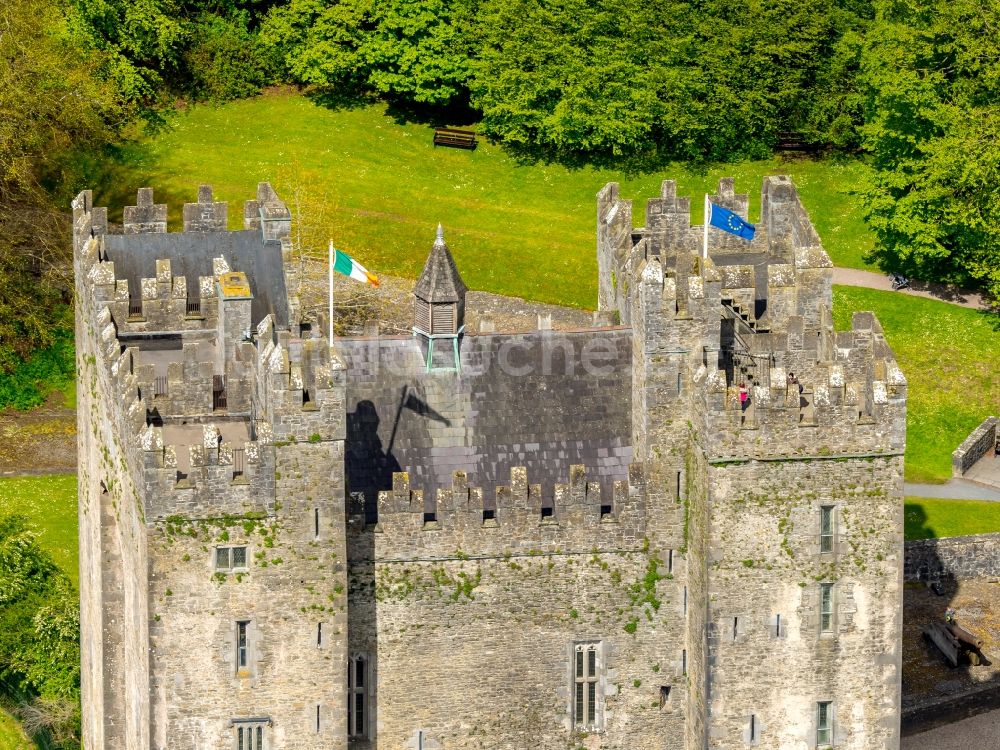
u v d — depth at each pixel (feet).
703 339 389.19
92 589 428.56
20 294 575.38
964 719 477.77
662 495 392.88
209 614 371.97
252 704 376.89
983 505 551.59
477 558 389.80
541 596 393.50
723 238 436.35
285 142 654.94
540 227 624.59
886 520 387.34
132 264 422.82
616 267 423.64
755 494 384.06
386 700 393.09
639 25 650.02
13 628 466.70
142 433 366.22
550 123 643.45
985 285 616.80
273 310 418.92
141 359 403.95
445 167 650.84
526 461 402.31
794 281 418.31
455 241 613.93
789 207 436.76
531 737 399.24
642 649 398.62
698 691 394.73
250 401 390.01
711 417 380.58
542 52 647.56
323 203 604.49
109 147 641.81
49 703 464.65
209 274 424.05
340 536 372.58
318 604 374.63
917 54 603.67
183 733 376.27
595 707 400.06
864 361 399.65
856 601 389.60
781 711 392.68
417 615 390.42
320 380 366.84
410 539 386.52
